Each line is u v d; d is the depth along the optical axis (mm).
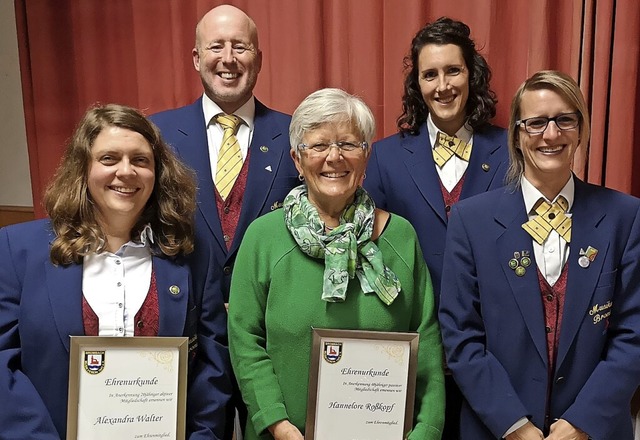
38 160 2945
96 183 1407
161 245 1501
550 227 1503
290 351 1493
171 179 1518
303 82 2443
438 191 1877
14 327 1437
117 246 1489
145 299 1455
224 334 1610
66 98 2863
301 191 1579
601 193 1535
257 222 1583
